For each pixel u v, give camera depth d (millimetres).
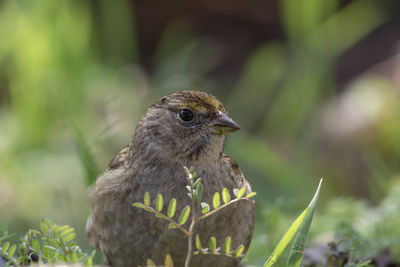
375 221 7125
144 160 5926
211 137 5938
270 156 11125
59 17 12484
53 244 4895
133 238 5762
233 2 16375
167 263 4730
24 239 4957
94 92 12602
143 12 16281
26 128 11930
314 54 13625
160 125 5973
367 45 16109
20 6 12477
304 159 12805
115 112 12273
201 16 16547
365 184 12094
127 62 13992
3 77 13703
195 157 5914
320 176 12406
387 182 9953
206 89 14586
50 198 10430
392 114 12664
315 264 6582
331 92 14680
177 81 13094
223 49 16375
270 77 14391
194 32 16594
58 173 10672
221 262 5855
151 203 5734
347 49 16078
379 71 14016
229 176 6027
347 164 12445
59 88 12102
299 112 13352
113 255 5934
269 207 7391
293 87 13500
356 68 15758
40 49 12289
